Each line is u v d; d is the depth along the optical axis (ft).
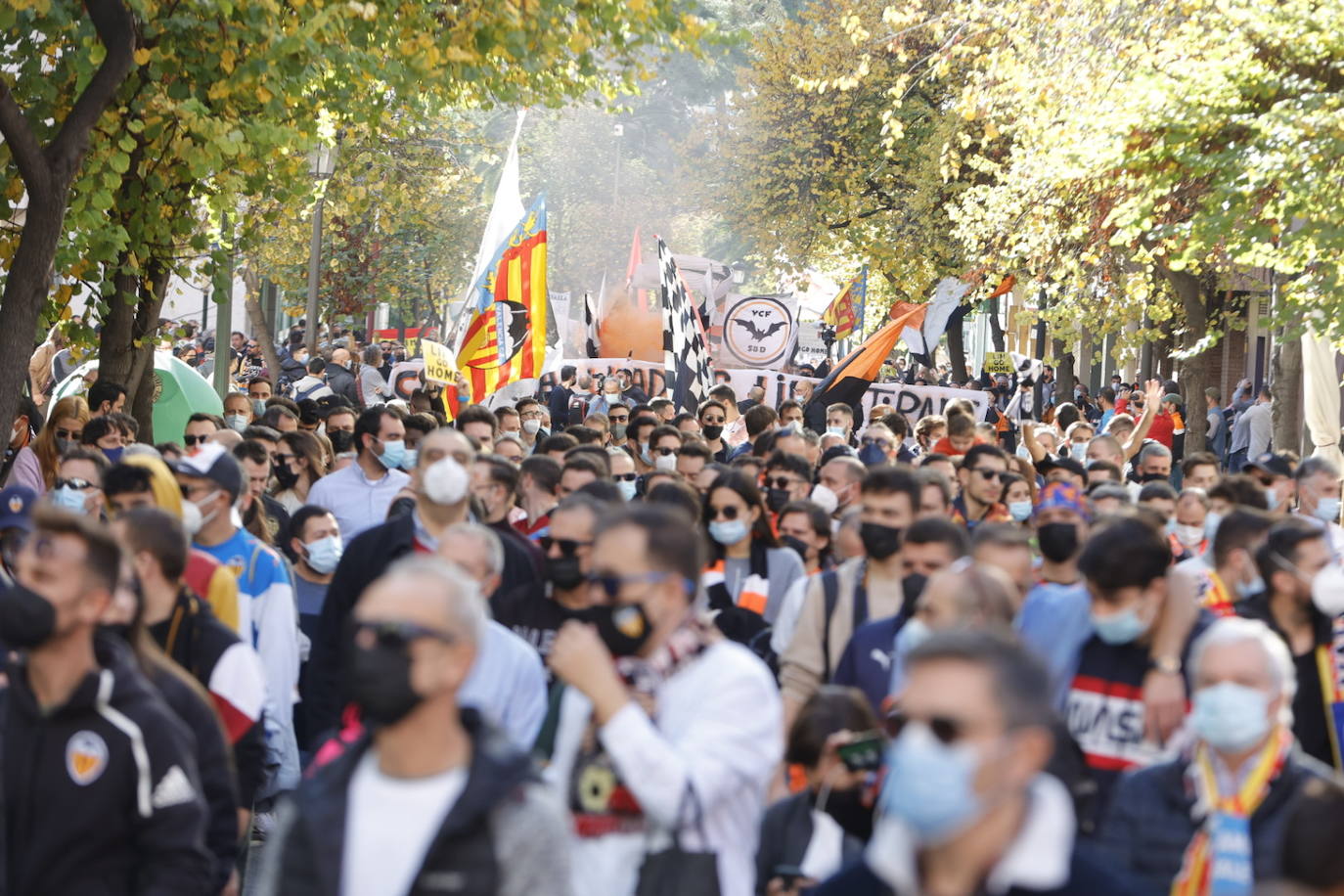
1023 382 367.86
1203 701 42.47
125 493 65.82
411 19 127.95
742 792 42.96
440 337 501.97
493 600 60.95
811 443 128.88
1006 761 26.53
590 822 42.70
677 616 42.70
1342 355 192.03
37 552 40.37
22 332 115.03
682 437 131.23
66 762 40.86
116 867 41.47
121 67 116.47
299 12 123.85
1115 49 199.31
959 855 27.22
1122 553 51.85
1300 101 162.30
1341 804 29.14
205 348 375.86
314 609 87.40
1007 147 345.31
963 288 371.56
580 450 92.22
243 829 56.34
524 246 172.65
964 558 60.54
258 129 126.52
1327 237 156.66
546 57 127.24
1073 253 246.68
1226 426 342.03
